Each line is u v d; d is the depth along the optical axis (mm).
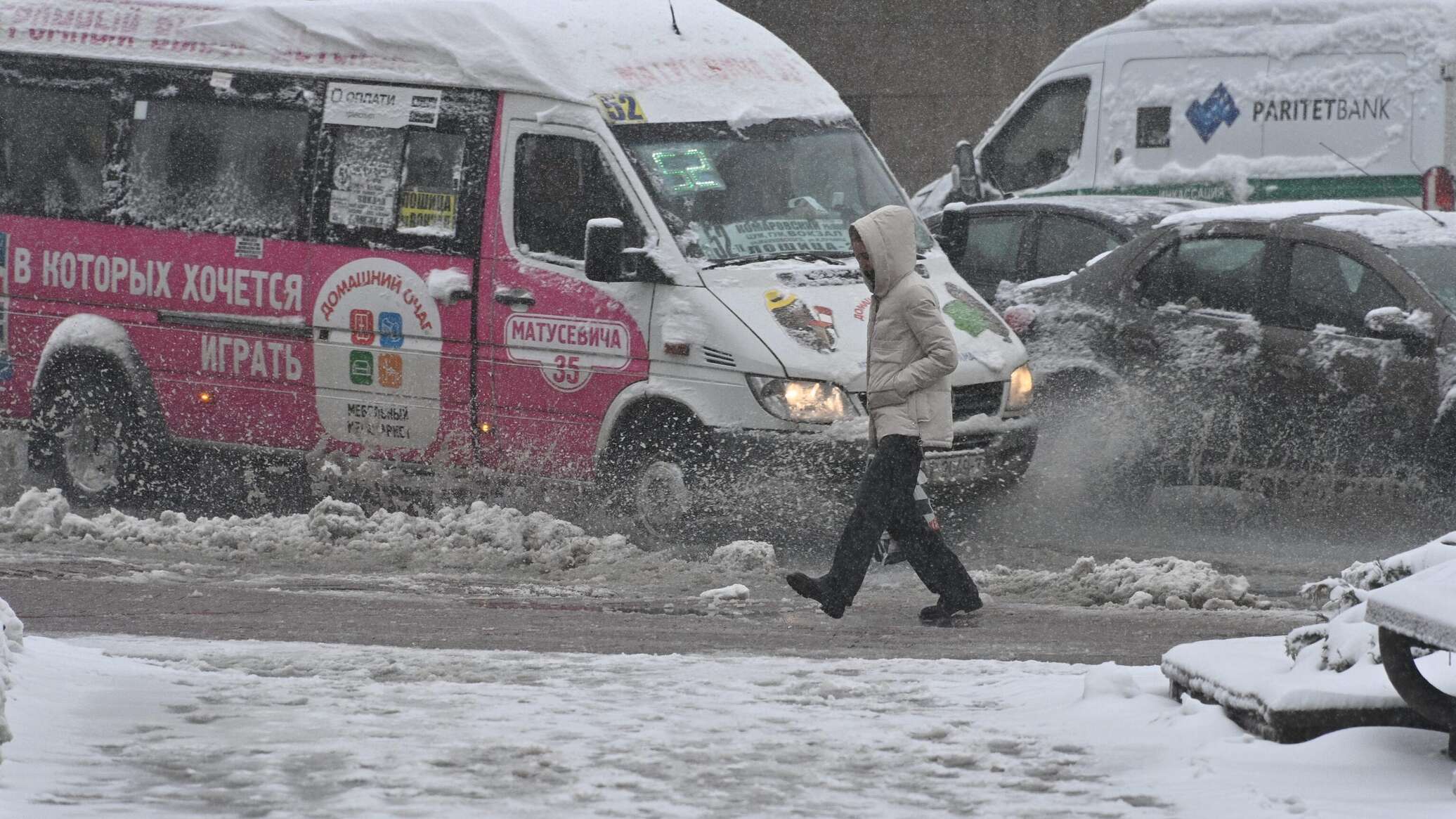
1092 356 43219
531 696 21094
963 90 92250
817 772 17219
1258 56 57125
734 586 33375
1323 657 18828
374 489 43094
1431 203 54781
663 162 40375
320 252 43031
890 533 30359
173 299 44562
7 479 46688
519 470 41000
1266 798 15812
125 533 39750
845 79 94125
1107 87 59688
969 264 51781
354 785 16469
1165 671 20703
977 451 39562
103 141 45656
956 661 24531
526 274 40781
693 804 15961
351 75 43344
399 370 42125
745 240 40156
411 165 42375
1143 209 49406
